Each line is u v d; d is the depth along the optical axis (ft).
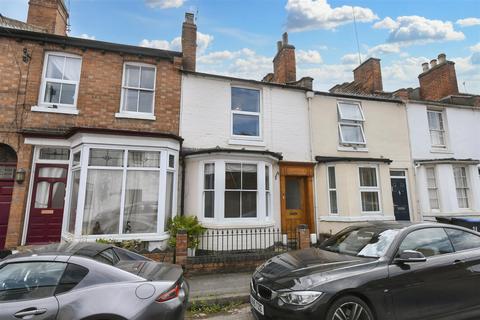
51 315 9.17
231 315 15.33
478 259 13.53
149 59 29.22
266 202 29.01
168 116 28.78
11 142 24.29
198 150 27.20
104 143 23.35
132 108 28.32
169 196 25.64
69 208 23.63
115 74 27.91
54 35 26.35
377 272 11.75
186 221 24.08
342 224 30.96
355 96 36.83
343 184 32.07
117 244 21.57
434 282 12.34
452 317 12.31
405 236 13.41
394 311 11.47
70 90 27.02
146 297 10.00
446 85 42.96
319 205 32.55
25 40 26.05
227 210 26.68
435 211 36.40
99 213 22.86
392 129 37.91
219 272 21.49
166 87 29.22
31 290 9.78
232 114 31.30
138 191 24.12
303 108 34.32
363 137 36.32
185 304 11.30
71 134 23.84
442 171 37.06
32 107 25.11
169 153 25.52
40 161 25.22
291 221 31.94
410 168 37.55
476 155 41.19
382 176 33.78
